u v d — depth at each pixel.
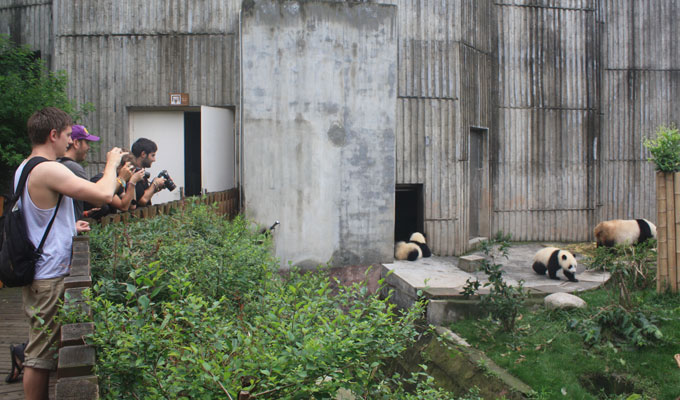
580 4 12.55
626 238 9.17
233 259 4.71
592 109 12.69
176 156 9.53
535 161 12.38
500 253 10.85
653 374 5.34
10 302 6.51
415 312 3.62
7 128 7.45
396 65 9.63
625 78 12.91
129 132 9.52
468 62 11.02
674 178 6.76
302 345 2.85
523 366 5.77
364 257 9.52
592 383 5.51
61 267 3.19
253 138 9.16
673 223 6.77
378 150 9.56
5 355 4.79
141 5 9.38
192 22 9.42
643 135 13.00
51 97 7.85
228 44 9.45
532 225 12.38
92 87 9.38
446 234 10.62
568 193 12.55
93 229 4.38
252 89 9.16
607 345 5.93
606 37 12.82
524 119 12.31
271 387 2.70
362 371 3.08
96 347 2.64
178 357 2.75
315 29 9.30
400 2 10.37
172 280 3.73
